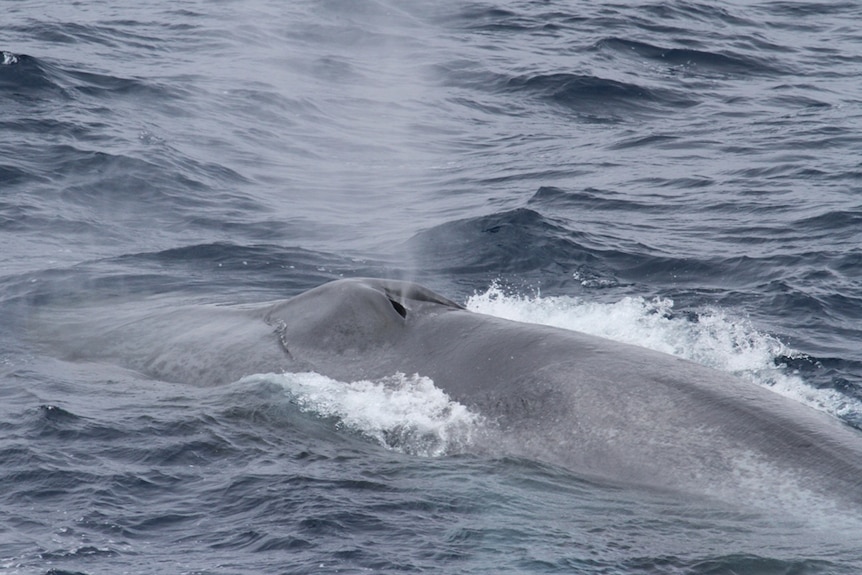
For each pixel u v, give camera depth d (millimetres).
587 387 48406
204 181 107250
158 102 133750
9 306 71312
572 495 44000
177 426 51250
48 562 39375
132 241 88562
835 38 190000
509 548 39969
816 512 41000
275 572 38812
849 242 88750
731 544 39594
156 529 42219
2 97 124812
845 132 130250
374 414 51562
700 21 196000
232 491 45156
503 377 50719
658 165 118312
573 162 120875
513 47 176250
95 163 107188
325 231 94938
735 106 147625
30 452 48344
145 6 191500
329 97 147625
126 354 61062
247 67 157250
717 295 77688
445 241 90938
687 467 44281
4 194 96875
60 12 178875
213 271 81688
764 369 62562
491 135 134875
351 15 194875
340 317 56531
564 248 88625
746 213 98812
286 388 54156
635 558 39000
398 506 43531
